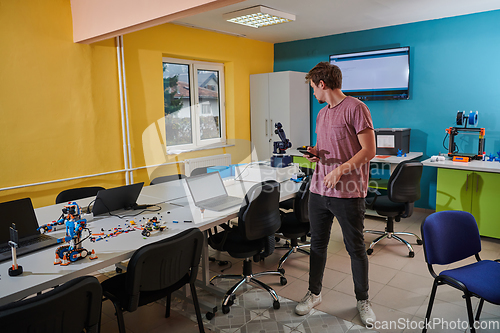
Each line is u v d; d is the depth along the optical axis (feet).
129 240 6.21
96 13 10.14
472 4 11.96
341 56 15.90
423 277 9.10
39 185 10.64
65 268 5.17
